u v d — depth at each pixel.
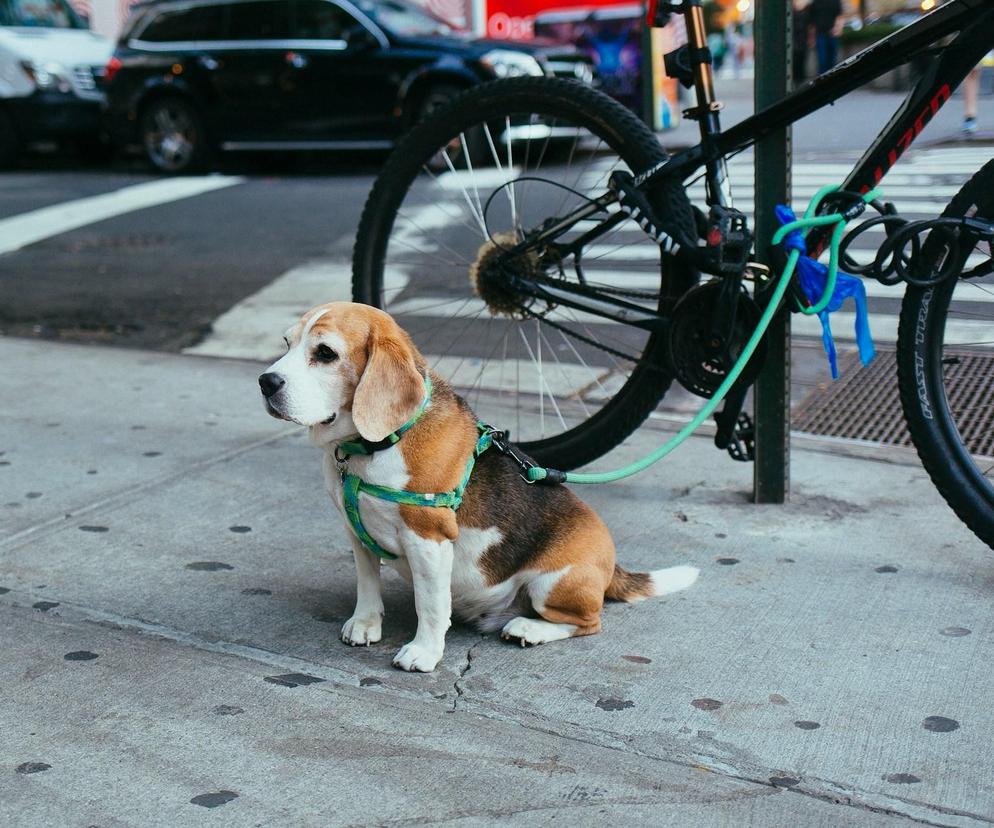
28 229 7.02
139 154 10.66
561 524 2.79
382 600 2.95
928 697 2.63
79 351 4.56
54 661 2.73
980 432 3.42
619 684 2.68
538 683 2.69
